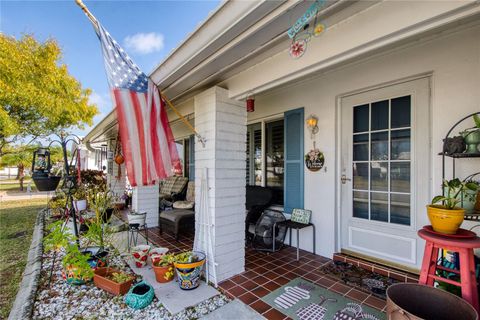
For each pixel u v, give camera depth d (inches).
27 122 279.4
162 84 109.8
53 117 287.6
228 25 70.1
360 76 115.8
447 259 74.3
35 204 328.5
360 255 119.5
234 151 116.5
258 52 83.0
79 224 177.5
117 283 94.8
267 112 164.9
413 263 102.2
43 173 127.2
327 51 69.2
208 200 110.8
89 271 102.2
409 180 104.3
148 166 92.8
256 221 158.2
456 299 55.6
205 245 110.9
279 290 97.3
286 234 152.0
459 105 87.7
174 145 103.3
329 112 128.7
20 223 217.0
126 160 87.9
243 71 101.5
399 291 60.8
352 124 123.2
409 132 104.3
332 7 59.5
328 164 129.0
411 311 61.0
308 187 138.9
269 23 65.7
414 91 102.1
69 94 317.4
